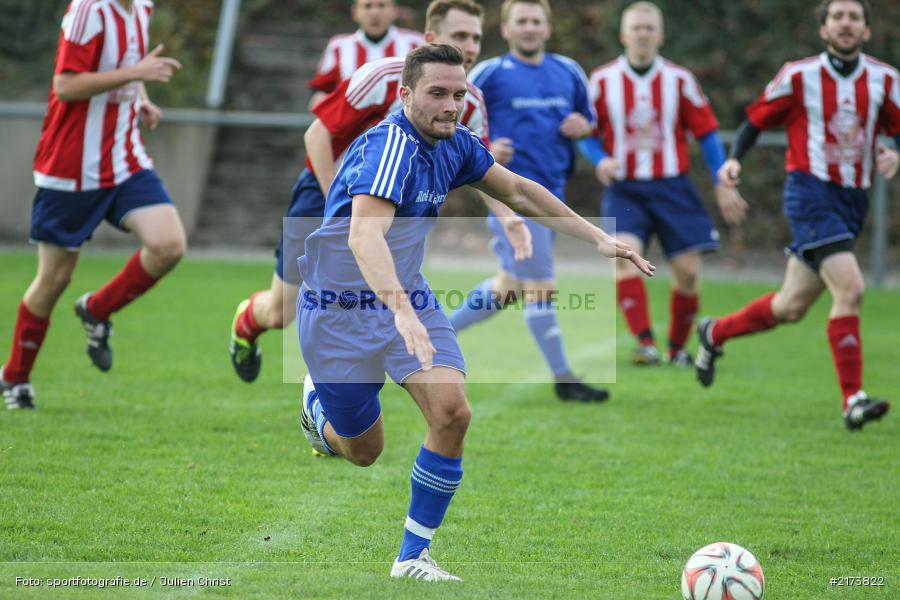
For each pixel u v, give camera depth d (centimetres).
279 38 6769
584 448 2150
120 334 3294
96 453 1972
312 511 1688
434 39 2120
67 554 1445
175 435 2130
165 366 2828
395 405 2542
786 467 2033
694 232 3216
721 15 6544
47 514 1609
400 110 1384
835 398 2686
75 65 2120
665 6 6538
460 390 1368
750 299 4450
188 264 4984
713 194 5981
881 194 4944
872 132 2408
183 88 6062
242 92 6372
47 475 1819
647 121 3253
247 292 4231
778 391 2764
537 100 2773
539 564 1466
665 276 5425
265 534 1566
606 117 3281
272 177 5956
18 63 6366
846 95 2380
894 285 5122
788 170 2452
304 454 2034
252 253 5475
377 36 2939
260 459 1988
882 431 2341
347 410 1452
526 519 1684
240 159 6044
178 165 5531
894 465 2058
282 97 6394
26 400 2292
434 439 1368
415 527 1379
